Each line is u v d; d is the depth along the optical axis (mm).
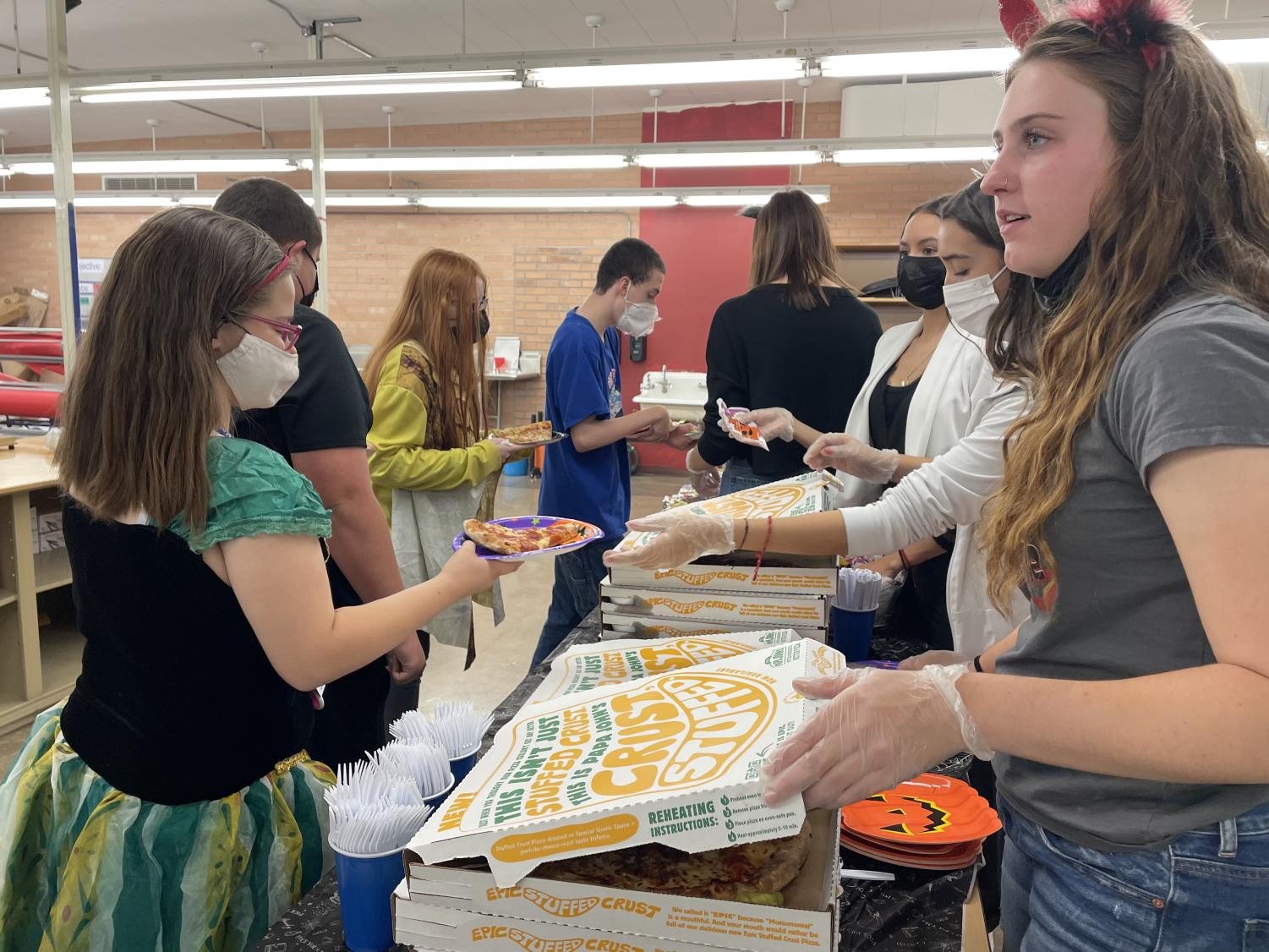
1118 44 666
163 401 917
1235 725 523
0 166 6738
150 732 1037
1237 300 599
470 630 2391
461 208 9062
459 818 608
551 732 737
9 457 3523
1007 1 886
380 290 9414
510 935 604
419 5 5898
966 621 1577
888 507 1235
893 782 620
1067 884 728
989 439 1248
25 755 1219
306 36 6410
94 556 1006
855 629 1415
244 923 1127
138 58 7082
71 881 1046
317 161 5523
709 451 2434
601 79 3682
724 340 2398
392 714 2322
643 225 8461
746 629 1207
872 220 7820
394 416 2213
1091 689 597
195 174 9719
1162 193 636
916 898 865
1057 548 692
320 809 1228
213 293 941
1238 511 532
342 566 1663
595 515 2652
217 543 966
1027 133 711
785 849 621
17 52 6461
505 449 2322
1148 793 656
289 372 1047
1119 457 642
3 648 3082
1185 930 651
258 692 1086
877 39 3340
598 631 1522
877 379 2096
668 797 558
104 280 951
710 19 6125
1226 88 650
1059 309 759
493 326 9141
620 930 585
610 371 2887
